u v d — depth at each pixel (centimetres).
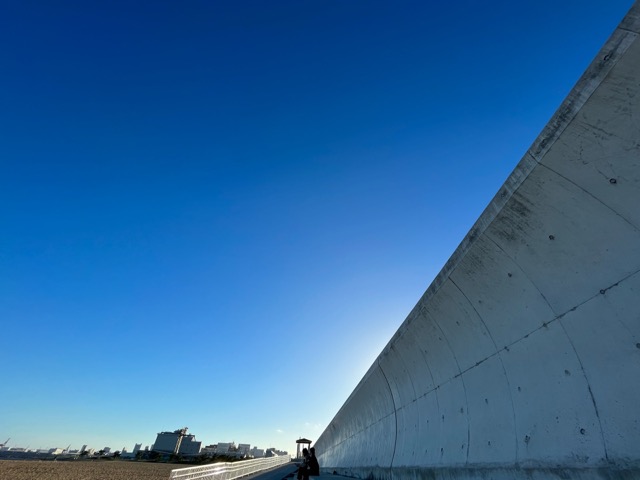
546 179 461
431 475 887
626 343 405
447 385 881
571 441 466
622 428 400
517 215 521
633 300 395
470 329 734
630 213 389
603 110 380
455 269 694
